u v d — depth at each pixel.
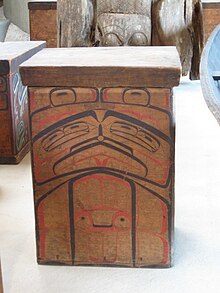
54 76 1.37
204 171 2.35
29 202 2.01
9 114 2.43
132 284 1.42
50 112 1.41
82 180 1.45
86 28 3.87
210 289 1.39
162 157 1.41
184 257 1.56
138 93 1.37
